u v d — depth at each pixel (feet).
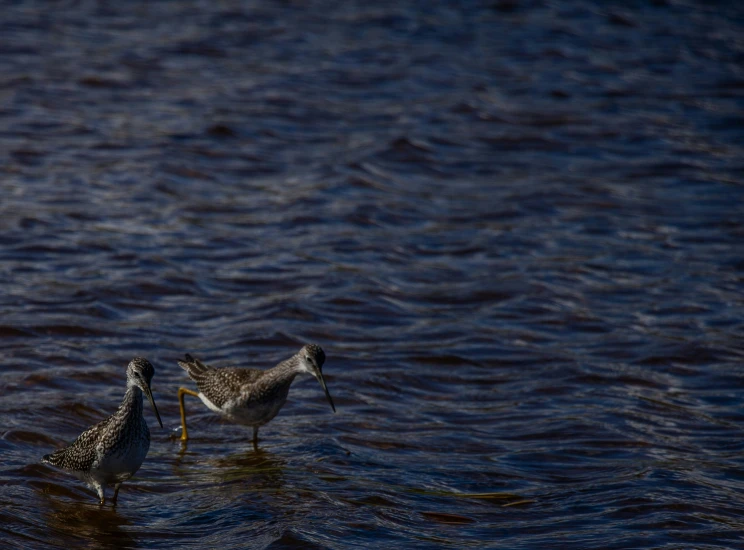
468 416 44.55
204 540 31.91
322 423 43.21
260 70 108.27
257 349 51.21
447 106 98.89
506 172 83.25
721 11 139.64
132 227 67.67
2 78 99.66
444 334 54.24
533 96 103.65
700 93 106.22
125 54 111.24
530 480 37.76
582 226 72.13
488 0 140.87
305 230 69.46
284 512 33.78
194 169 79.61
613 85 108.06
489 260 65.67
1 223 66.23
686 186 80.94
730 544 32.37
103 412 42.65
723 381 48.73
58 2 133.49
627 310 58.08
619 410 45.11
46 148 81.92
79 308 54.29
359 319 55.93
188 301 57.11
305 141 87.97
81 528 32.58
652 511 34.71
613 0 143.13
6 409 41.88
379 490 36.04
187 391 42.09
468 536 32.60
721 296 60.08
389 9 135.85
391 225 71.31
